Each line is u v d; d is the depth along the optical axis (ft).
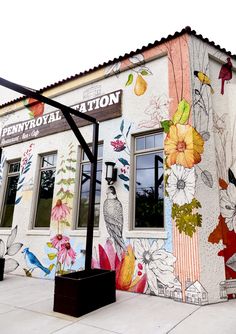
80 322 12.15
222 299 15.47
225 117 19.84
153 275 17.08
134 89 21.88
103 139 22.49
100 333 10.96
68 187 23.65
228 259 16.92
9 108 31.22
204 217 16.37
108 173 20.45
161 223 18.35
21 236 25.25
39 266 23.15
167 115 19.40
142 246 18.03
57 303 13.62
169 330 11.21
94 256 20.15
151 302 15.26
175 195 17.33
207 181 17.16
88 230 15.93
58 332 11.07
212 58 20.62
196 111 18.13
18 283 20.62
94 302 13.89
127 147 20.93
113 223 19.88
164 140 18.92
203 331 11.09
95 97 24.18
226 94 20.48
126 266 18.40
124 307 14.33
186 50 19.38
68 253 21.74
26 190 26.63
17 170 29.32
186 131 17.79
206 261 15.65
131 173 20.33
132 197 19.97
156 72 21.02
